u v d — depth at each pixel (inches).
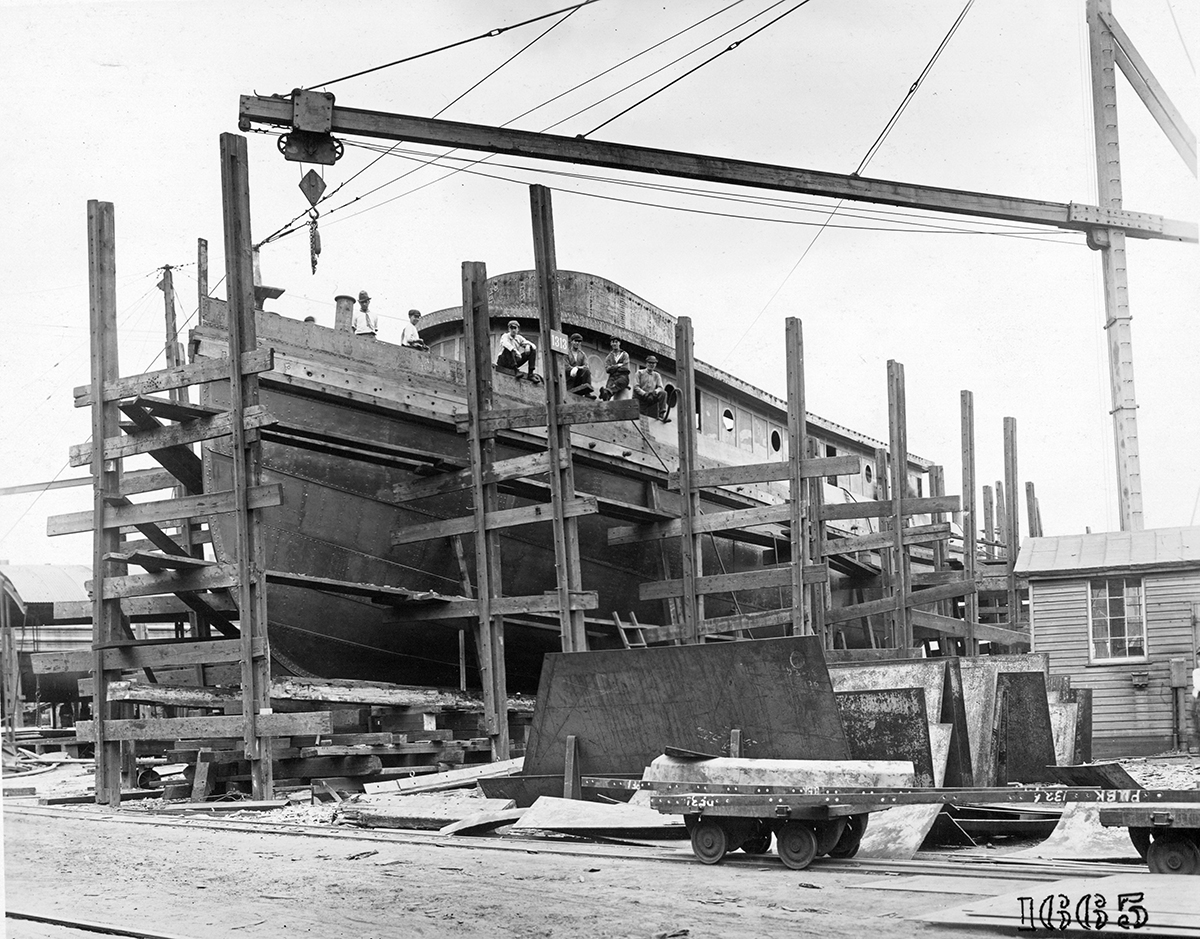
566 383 841.5
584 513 694.5
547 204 714.2
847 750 411.8
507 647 848.9
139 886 342.0
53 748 1039.6
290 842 427.2
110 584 618.2
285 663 742.5
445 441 784.9
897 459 946.7
